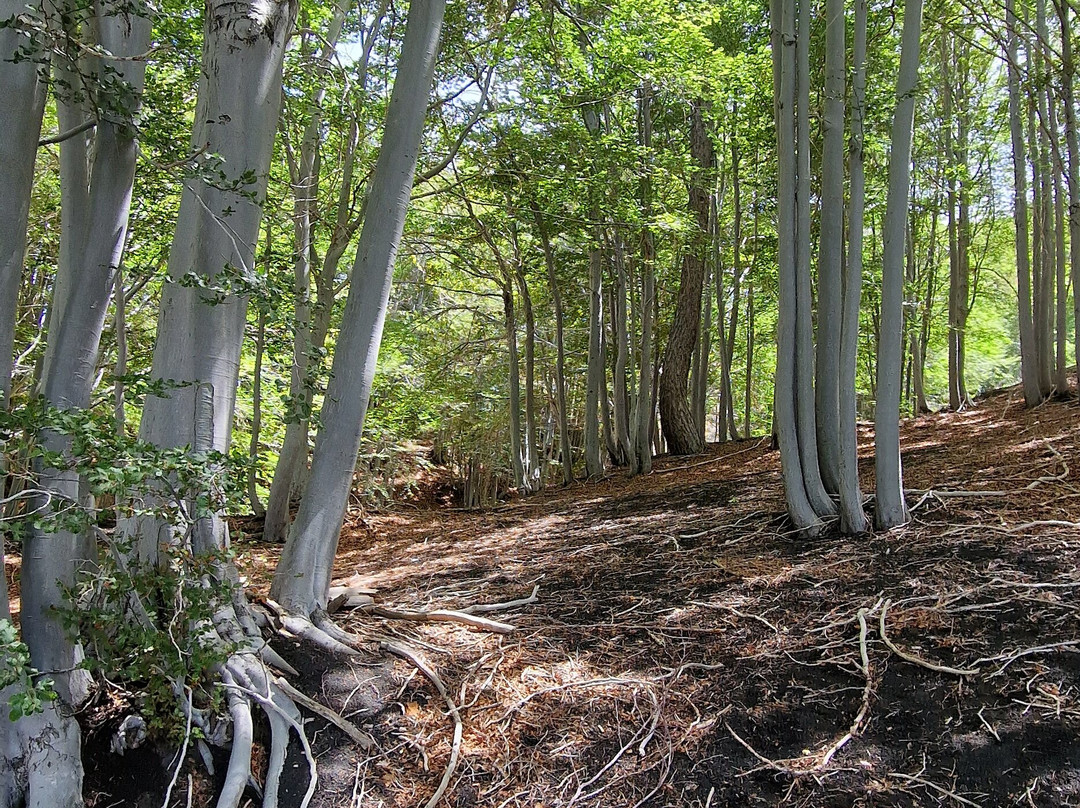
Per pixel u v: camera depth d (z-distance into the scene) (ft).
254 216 9.73
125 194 8.50
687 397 36.91
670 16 24.50
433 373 41.09
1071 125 22.15
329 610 12.05
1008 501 14.02
